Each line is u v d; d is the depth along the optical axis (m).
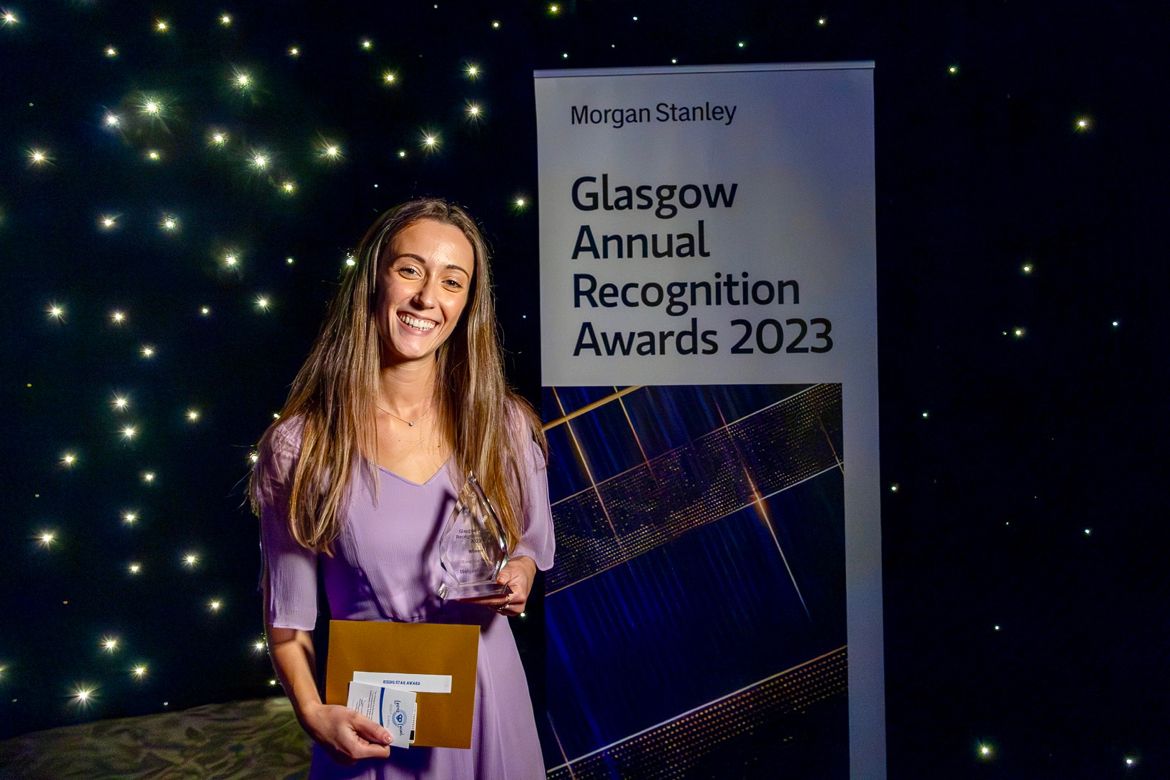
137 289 2.88
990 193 2.79
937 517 2.83
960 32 2.78
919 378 2.82
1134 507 2.76
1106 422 2.77
